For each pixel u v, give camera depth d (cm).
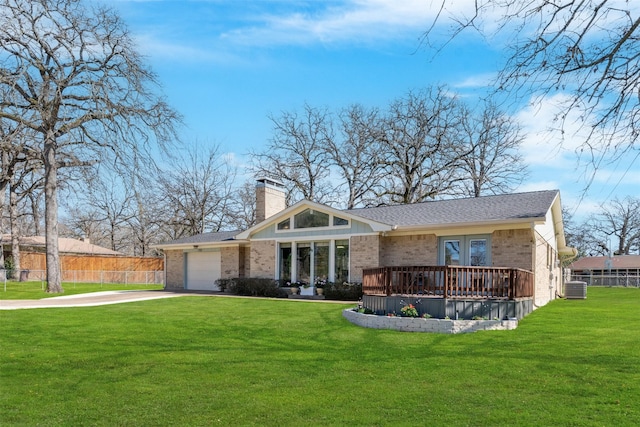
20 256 4066
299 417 613
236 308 1719
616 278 4816
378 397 688
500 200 2062
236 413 630
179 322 1398
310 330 1262
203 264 2844
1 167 3494
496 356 925
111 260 4216
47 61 2500
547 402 651
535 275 1775
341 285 2044
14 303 1875
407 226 1941
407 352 987
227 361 914
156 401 681
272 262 2372
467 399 672
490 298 1346
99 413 635
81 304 1855
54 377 807
